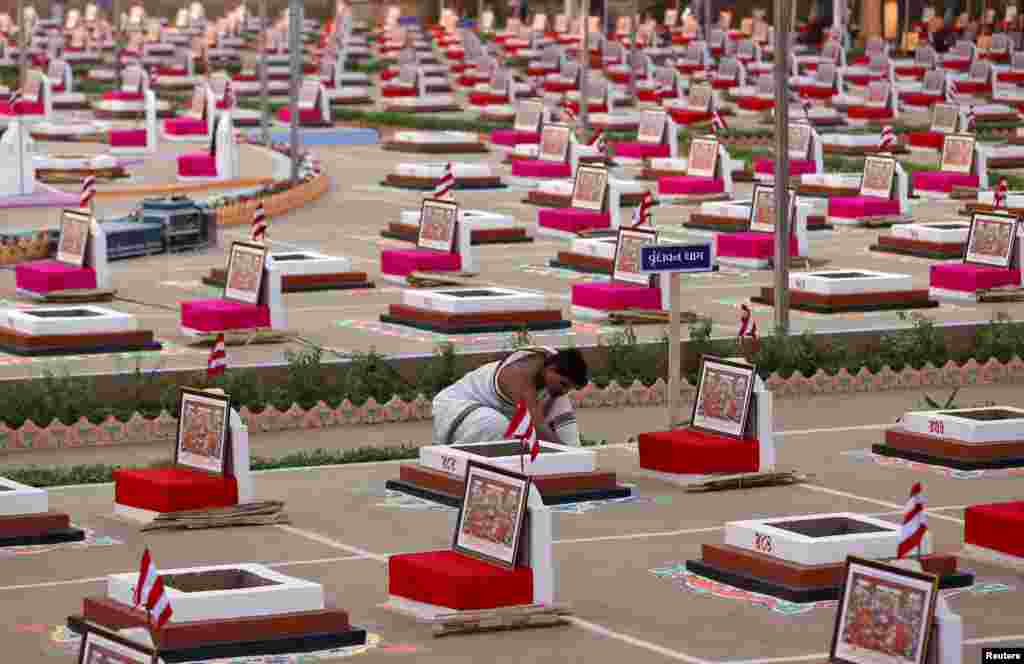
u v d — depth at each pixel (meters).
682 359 26.53
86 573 16.62
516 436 19.47
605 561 17.09
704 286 35.69
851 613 13.58
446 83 86.06
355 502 19.45
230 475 18.72
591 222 42.84
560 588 16.19
